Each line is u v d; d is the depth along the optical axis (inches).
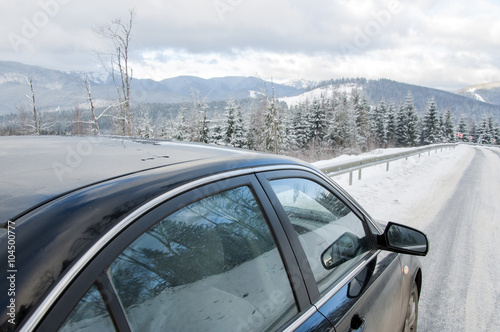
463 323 123.0
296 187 58.9
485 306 135.6
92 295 27.0
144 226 32.6
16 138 64.2
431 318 126.1
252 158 54.5
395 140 2519.7
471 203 337.7
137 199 33.5
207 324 36.9
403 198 345.1
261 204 48.9
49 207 29.5
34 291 24.1
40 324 23.6
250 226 46.1
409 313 89.0
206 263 39.2
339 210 69.1
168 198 36.1
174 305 34.5
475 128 3838.6
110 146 57.8
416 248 73.9
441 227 249.4
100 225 29.5
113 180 36.4
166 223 35.4
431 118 2874.0
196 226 38.9
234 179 46.4
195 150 58.1
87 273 27.0
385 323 63.9
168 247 35.1
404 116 2588.6
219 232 41.8
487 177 560.1
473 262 182.7
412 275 87.2
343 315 50.6
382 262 72.4
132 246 31.3
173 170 41.4
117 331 28.2
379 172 526.3
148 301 31.9
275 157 60.1
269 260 46.9
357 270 63.6
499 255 193.6
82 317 26.1
